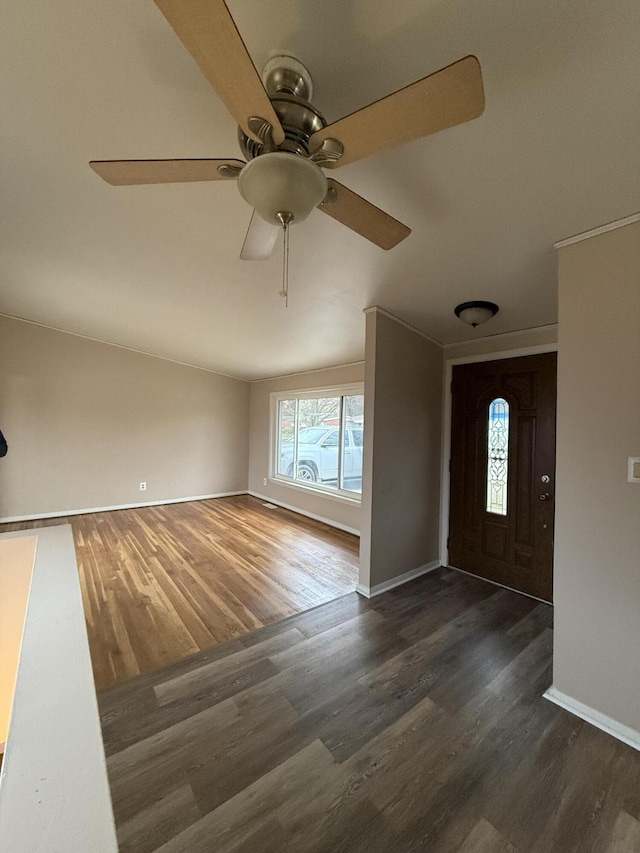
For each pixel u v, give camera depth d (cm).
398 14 90
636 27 87
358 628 240
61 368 503
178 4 60
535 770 143
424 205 163
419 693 183
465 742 155
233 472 671
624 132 117
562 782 138
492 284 230
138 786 134
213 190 177
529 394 289
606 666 163
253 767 142
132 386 560
